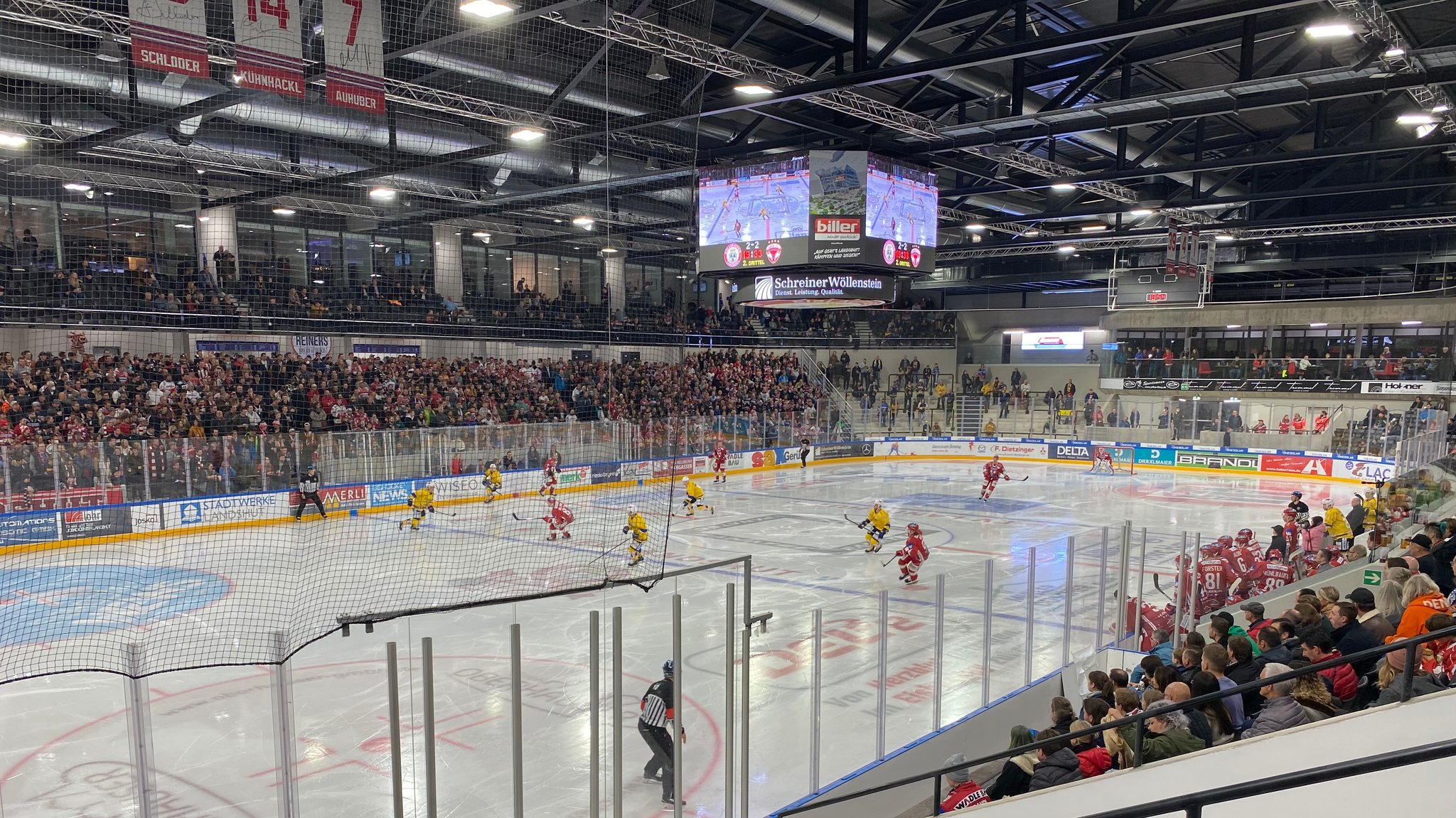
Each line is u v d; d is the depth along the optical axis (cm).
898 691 940
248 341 2270
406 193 1201
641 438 2703
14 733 891
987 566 907
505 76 971
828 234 2398
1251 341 3772
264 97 943
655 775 766
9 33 720
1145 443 3409
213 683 980
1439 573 814
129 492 1853
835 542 1936
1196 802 278
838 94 1866
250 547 1792
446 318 1689
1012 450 3659
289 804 530
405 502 2236
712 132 2591
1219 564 1156
